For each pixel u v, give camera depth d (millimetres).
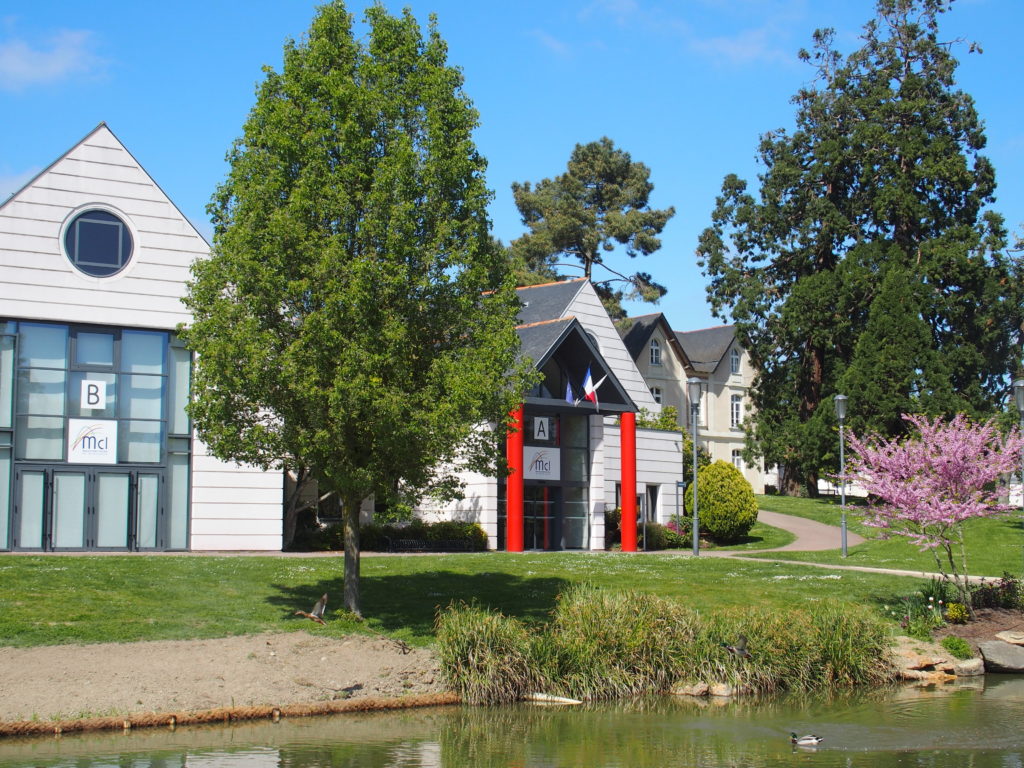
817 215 54312
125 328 27750
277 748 13508
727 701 17750
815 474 53469
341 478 18297
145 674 15898
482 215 19141
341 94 18266
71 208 27359
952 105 53500
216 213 19344
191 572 22625
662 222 62281
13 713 14125
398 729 14945
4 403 26625
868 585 25562
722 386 64812
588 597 19453
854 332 53094
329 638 18328
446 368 18219
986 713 16766
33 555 24266
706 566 28484
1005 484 27734
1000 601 24328
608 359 43969
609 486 40438
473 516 34312
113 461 27406
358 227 18266
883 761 13594
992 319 50156
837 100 55500
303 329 17797
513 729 15188
